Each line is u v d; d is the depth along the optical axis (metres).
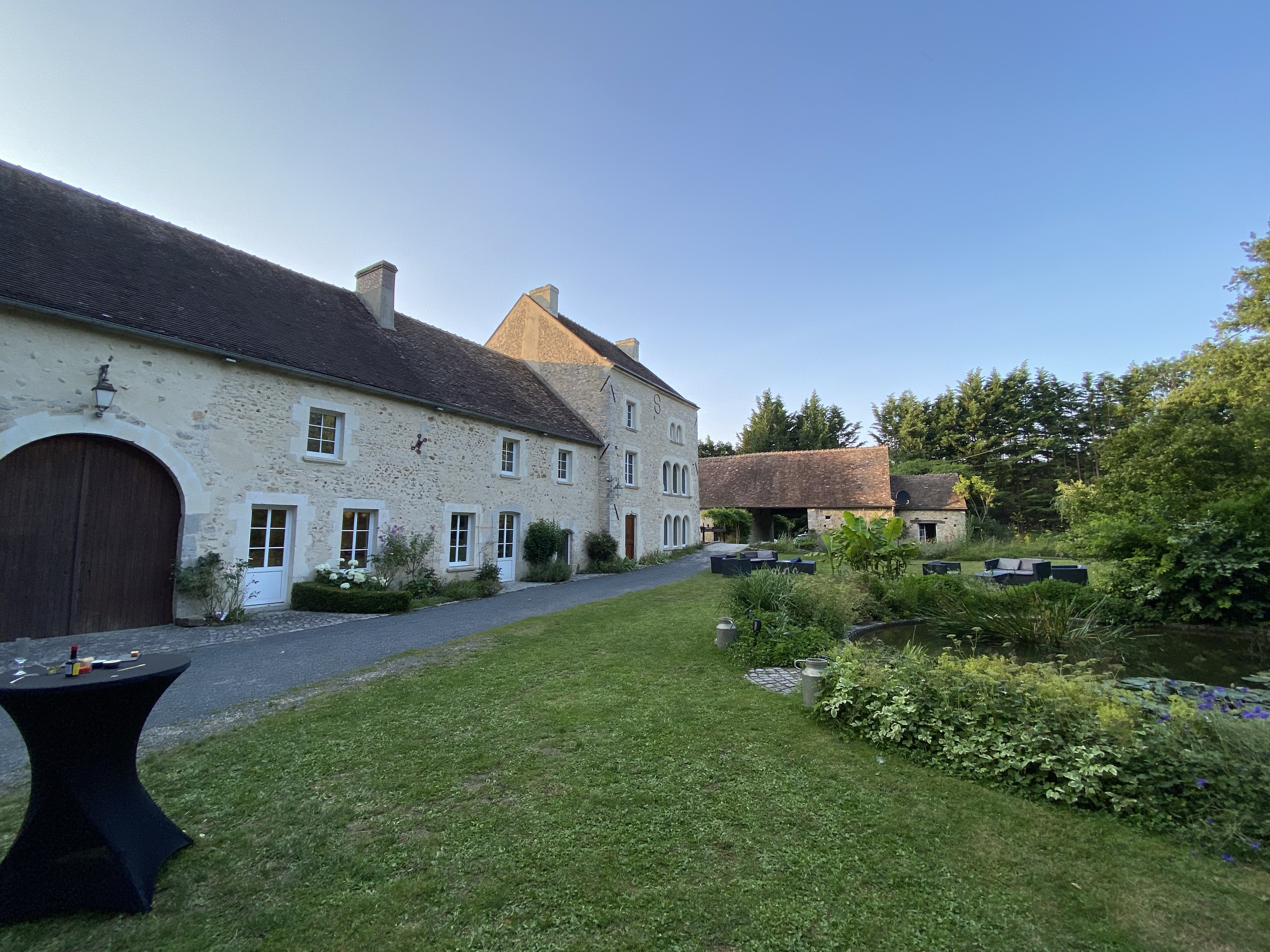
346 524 10.83
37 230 8.29
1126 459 12.68
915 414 41.81
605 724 4.42
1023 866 2.71
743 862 2.72
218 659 6.45
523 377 18.53
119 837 2.46
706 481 32.44
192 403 8.59
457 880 2.58
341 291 13.76
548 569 15.09
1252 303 18.55
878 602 9.12
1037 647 7.34
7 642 7.04
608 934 2.25
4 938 2.24
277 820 3.06
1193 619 8.43
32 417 7.15
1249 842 2.77
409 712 4.68
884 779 3.59
